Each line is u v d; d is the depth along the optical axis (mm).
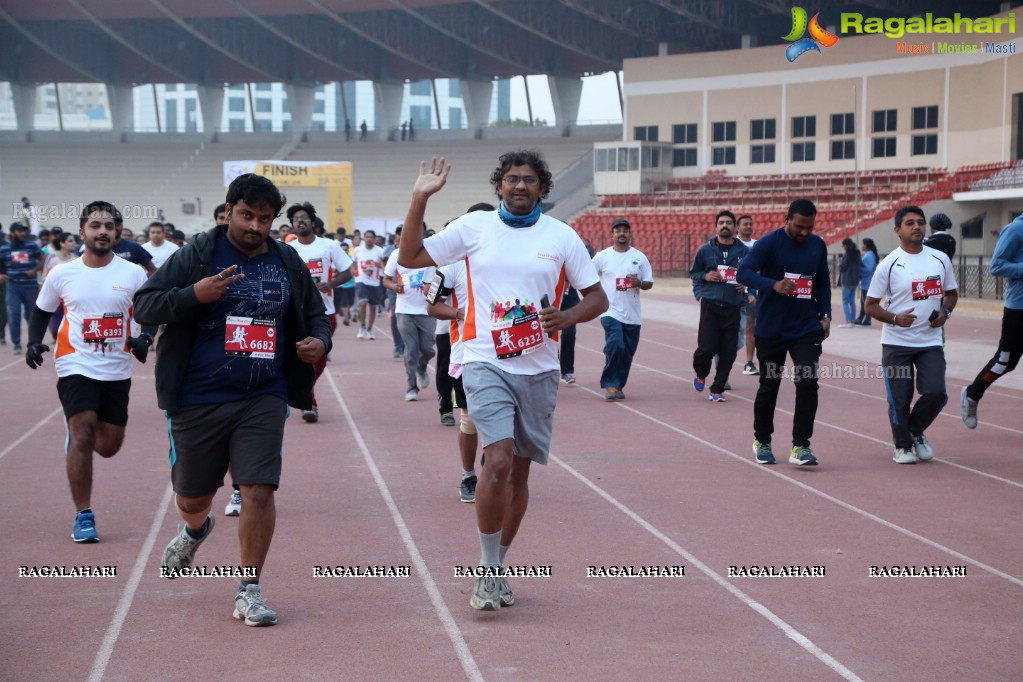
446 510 7902
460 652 5082
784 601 5863
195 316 5445
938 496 8398
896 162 47125
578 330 25078
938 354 9656
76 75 72875
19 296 19438
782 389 14961
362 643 5199
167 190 65438
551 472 9305
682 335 23766
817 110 49469
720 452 10273
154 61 67375
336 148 66125
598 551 6828
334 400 13852
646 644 5203
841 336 22000
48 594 5926
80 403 7105
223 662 4938
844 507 8031
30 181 66438
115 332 7273
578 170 59062
